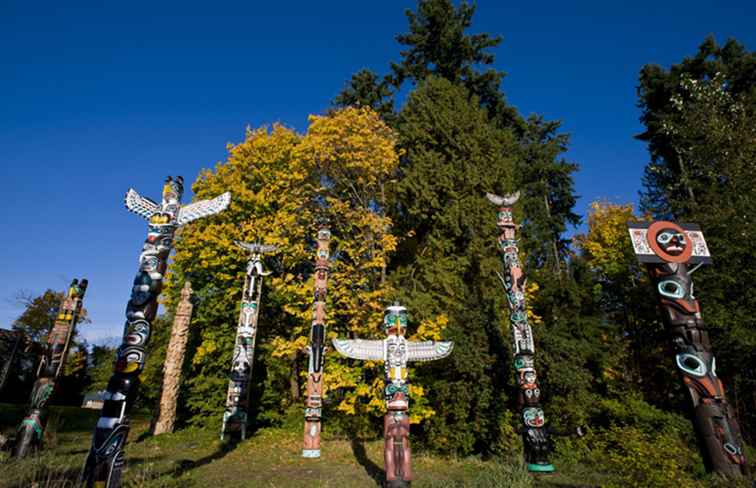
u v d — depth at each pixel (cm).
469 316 1515
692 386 961
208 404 1812
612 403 1552
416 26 2519
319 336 1367
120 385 727
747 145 1777
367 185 1998
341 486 958
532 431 1134
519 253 1983
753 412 1622
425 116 2069
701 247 1079
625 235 2411
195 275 2086
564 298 1928
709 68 2333
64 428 1805
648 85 2555
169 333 2291
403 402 947
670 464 694
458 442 1353
